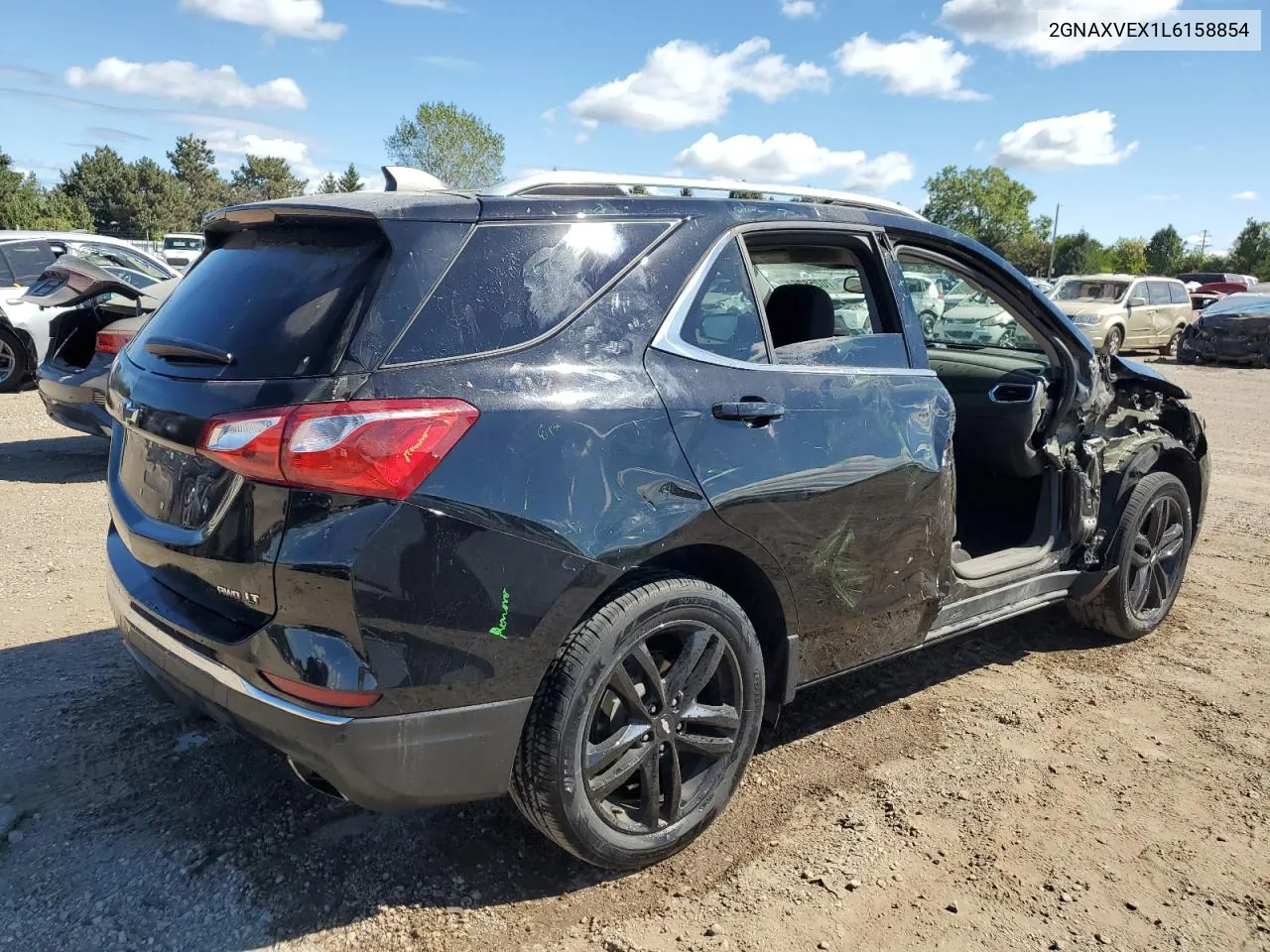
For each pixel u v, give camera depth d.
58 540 5.29
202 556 2.25
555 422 2.28
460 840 2.72
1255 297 19.00
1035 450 3.90
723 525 2.56
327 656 2.08
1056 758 3.32
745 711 2.73
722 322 2.71
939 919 2.46
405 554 2.08
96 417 6.45
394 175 2.87
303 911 2.41
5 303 10.13
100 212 85.94
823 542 2.82
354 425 2.06
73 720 3.29
